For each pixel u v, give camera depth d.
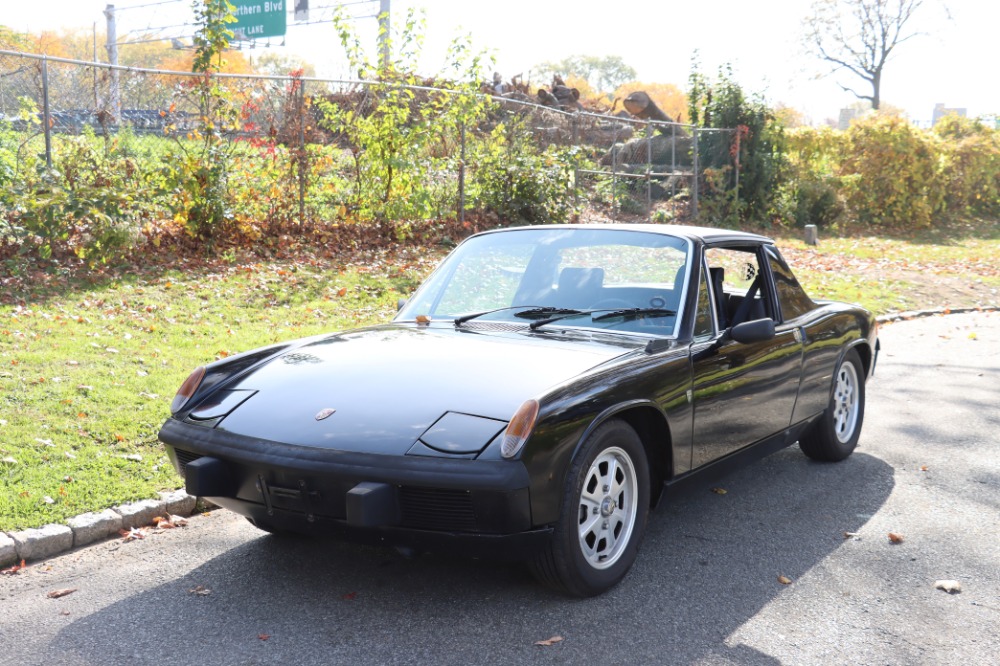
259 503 3.41
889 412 7.04
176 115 11.30
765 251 5.12
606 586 3.57
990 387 7.91
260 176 11.98
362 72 13.05
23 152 9.96
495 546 3.16
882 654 3.12
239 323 8.53
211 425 3.55
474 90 13.80
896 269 16.28
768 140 23.34
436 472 3.04
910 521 4.57
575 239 4.67
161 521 4.43
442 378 3.54
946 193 26.52
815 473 5.46
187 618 3.36
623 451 3.61
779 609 3.49
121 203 10.05
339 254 12.03
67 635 3.22
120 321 8.10
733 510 4.74
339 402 3.46
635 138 24.38
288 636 3.21
